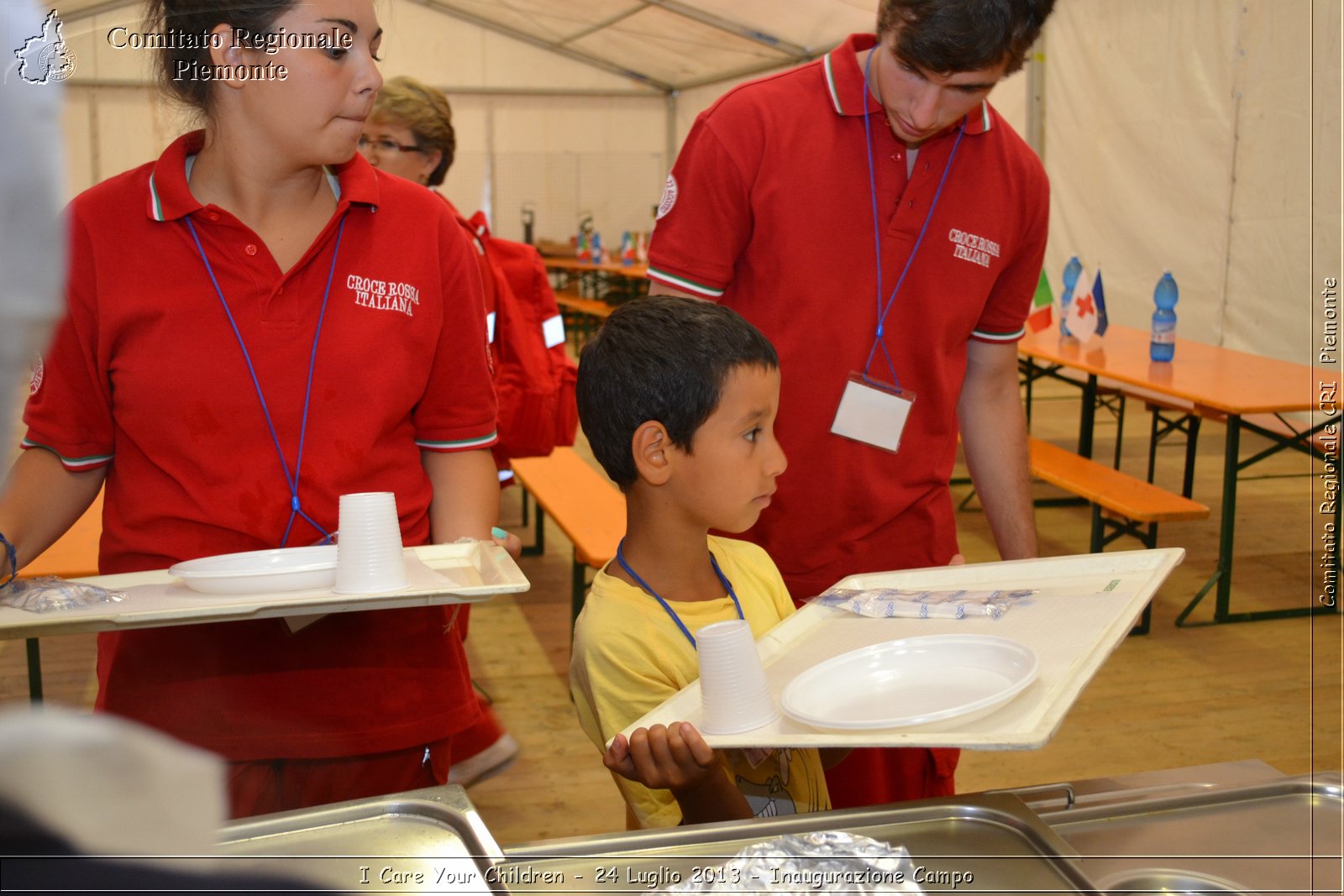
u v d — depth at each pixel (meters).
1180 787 0.81
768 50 10.06
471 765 1.35
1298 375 3.79
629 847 0.69
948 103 1.23
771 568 1.30
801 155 1.41
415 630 1.13
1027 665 0.79
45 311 0.44
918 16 1.15
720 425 1.07
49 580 0.86
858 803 1.48
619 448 1.11
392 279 1.10
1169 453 5.30
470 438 1.25
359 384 1.08
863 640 0.96
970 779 1.83
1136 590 0.94
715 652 0.81
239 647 1.03
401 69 12.38
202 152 1.01
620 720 1.11
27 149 0.43
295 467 1.06
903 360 1.48
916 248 1.43
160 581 0.94
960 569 1.09
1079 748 1.82
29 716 0.58
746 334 1.09
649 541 1.15
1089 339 4.80
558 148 13.05
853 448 1.48
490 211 12.98
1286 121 5.08
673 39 10.72
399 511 1.15
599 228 13.30
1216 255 5.62
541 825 1.48
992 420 1.67
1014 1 1.12
